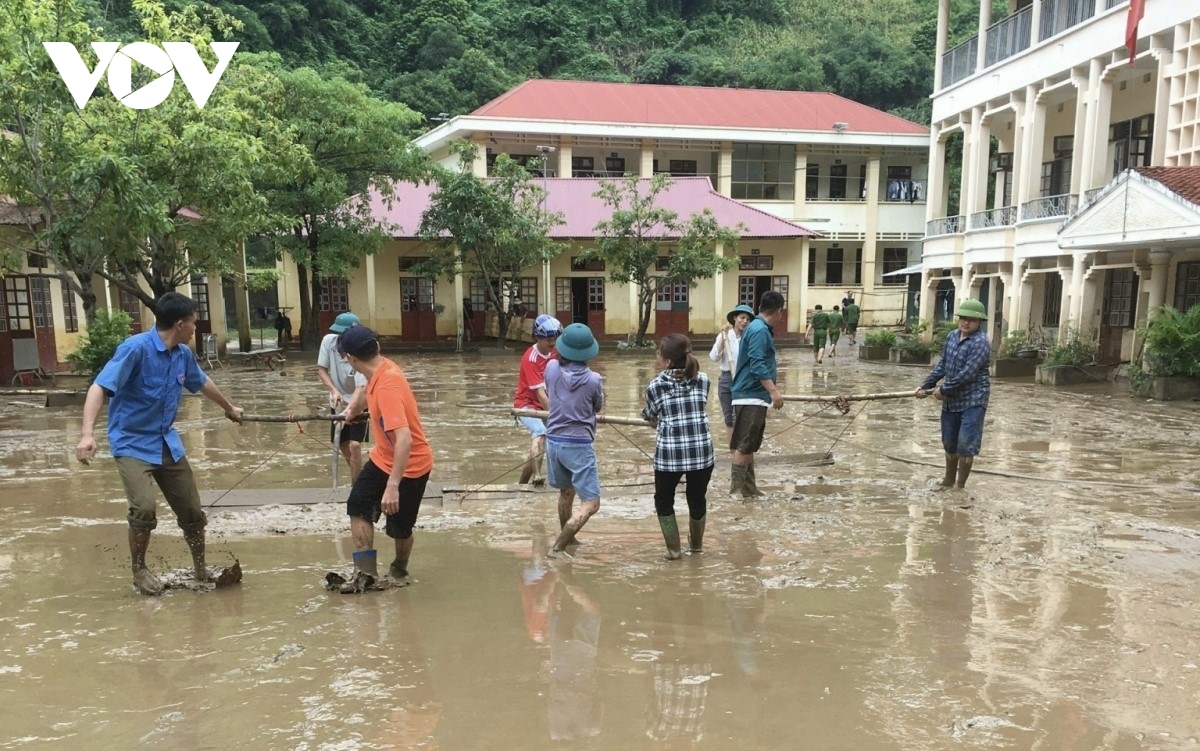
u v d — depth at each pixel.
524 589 4.73
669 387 5.35
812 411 13.28
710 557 5.41
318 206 25.45
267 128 18.78
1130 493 7.37
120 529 6.12
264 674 3.55
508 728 3.07
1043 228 19.42
